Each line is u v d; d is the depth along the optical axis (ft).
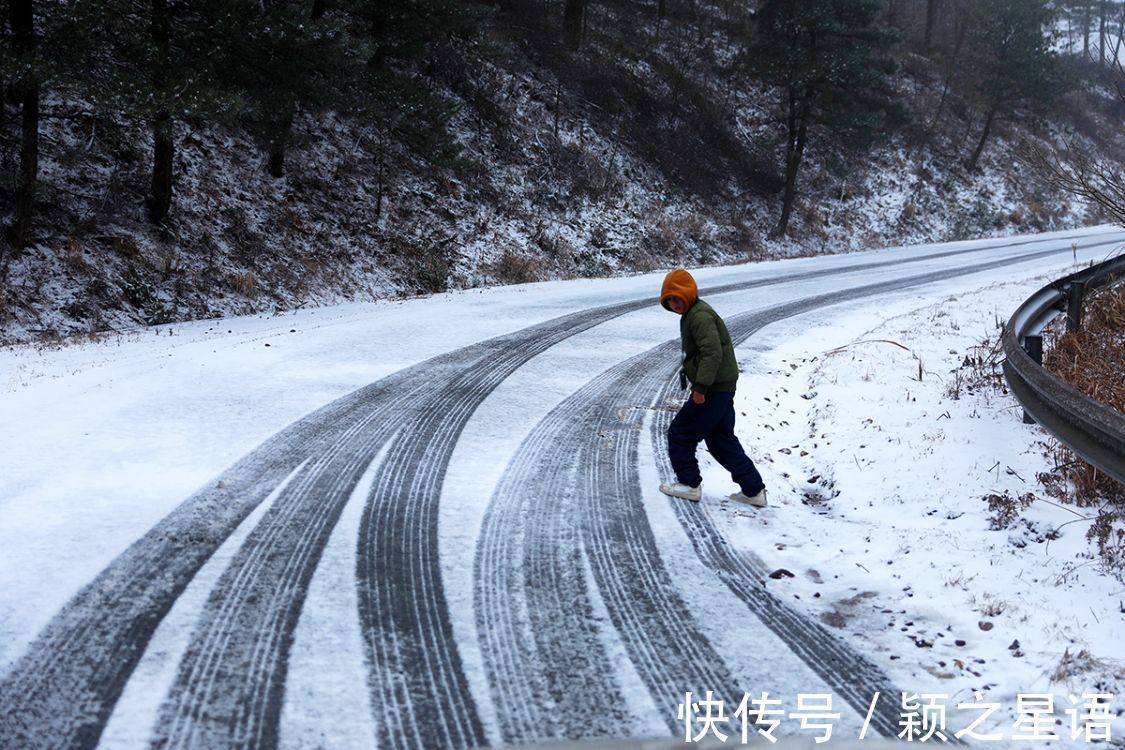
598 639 13.47
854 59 95.30
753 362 35.14
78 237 50.52
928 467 23.25
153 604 13.55
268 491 18.74
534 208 80.38
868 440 25.84
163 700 11.02
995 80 131.64
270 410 25.16
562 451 22.97
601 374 32.17
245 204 60.64
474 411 26.27
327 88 54.75
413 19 67.10
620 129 96.89
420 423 24.63
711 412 19.75
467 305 49.96
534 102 91.76
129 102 43.98
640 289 59.47
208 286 53.11
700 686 12.30
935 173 130.52
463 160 69.31
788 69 97.71
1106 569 16.85
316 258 60.80
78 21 42.91
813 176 115.14
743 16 132.57
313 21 51.78
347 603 14.03
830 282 63.67
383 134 72.33
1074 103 169.48
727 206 100.42
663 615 14.44
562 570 15.89
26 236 48.06
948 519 20.17
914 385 31.12
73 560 14.92
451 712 11.24
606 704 11.68
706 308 19.62
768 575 16.53
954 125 142.92
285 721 10.76
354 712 11.07
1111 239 105.29
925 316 45.70
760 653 13.39
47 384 28.02
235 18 49.34
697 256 88.38
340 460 21.06
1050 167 35.24
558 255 76.69
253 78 52.54
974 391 29.84
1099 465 18.19
